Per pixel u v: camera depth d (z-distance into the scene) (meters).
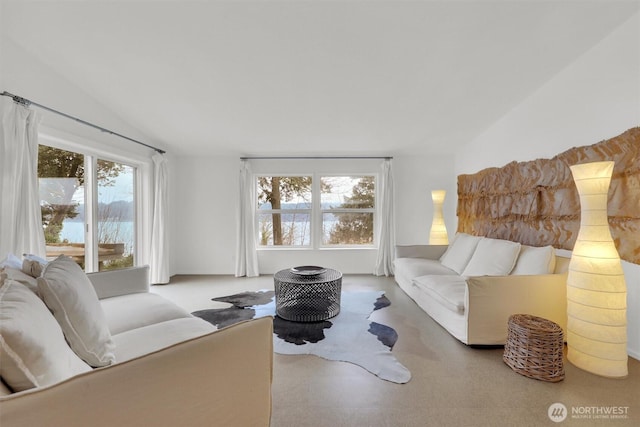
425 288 2.80
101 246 3.19
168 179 4.28
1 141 1.88
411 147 4.36
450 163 4.72
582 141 2.27
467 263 3.15
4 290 0.90
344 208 4.88
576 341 1.86
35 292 1.10
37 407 0.58
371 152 4.60
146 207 3.92
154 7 1.70
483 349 2.13
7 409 0.55
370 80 2.49
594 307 1.77
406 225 4.77
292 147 4.32
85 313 1.12
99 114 2.89
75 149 2.76
